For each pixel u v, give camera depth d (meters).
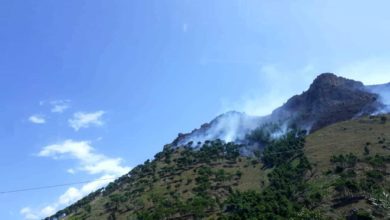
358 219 126.62
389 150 187.00
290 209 141.12
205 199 184.50
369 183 144.62
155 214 173.25
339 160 178.75
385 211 128.00
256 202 158.62
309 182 172.75
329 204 142.50
